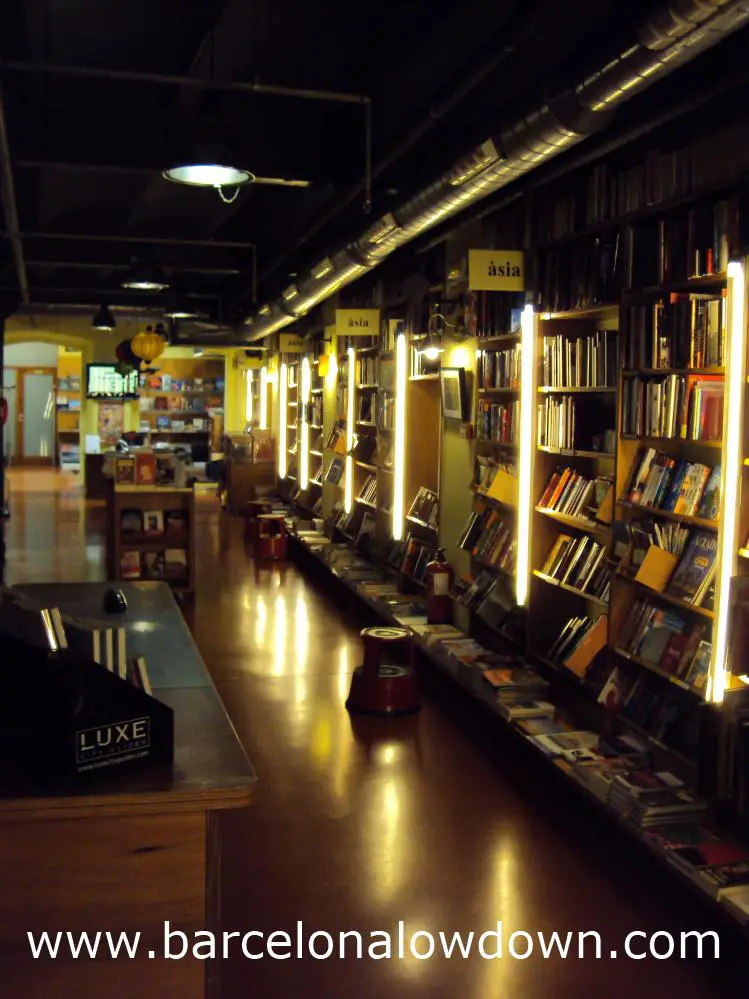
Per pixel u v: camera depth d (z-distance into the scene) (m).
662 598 4.82
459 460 7.71
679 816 4.19
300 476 14.85
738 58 3.84
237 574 11.27
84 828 2.48
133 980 2.51
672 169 4.52
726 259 4.12
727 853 3.89
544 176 5.43
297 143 6.25
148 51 5.16
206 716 3.06
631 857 4.40
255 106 6.15
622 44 3.30
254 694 6.78
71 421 26.88
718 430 4.18
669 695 4.82
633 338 4.79
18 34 4.70
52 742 2.50
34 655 2.55
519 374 6.18
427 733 6.02
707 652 4.33
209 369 22.02
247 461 16.88
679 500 4.50
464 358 7.52
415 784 5.21
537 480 5.99
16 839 2.45
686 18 2.90
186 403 21.73
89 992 2.49
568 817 4.81
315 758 5.57
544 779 5.29
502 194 6.03
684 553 4.55
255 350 18.55
